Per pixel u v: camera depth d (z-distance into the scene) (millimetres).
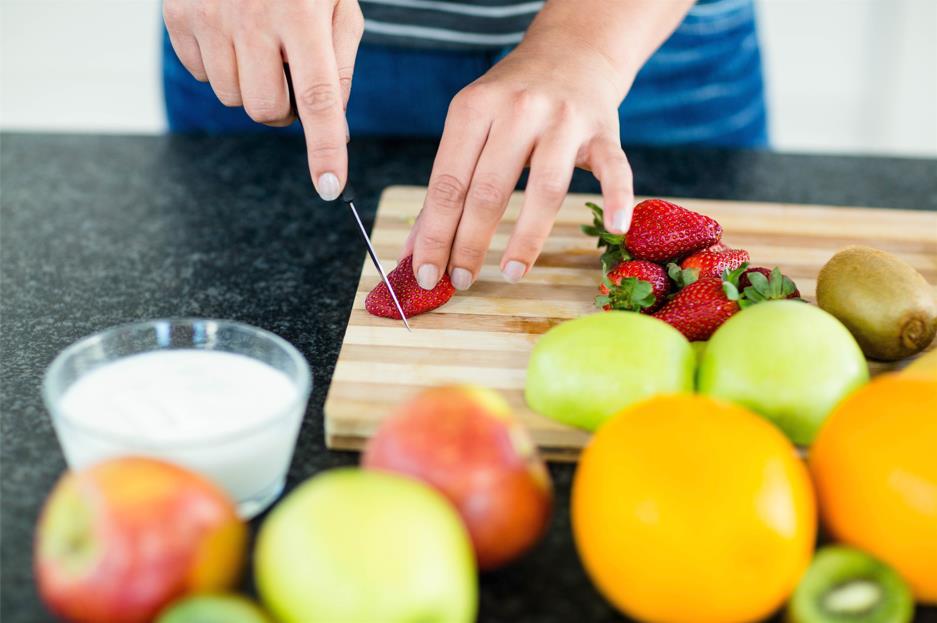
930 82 2736
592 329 783
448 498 571
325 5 932
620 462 566
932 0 2643
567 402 769
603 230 1025
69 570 520
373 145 1488
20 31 2689
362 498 509
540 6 1518
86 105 2781
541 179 940
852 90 2781
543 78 1004
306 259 1140
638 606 572
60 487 547
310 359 918
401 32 1532
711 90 1656
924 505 562
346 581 480
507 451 580
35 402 821
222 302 1027
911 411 588
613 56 1071
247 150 1468
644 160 1451
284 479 732
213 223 1223
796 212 1241
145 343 749
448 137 975
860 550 594
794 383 732
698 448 560
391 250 1129
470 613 530
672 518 542
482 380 859
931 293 892
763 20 2727
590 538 578
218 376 726
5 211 1230
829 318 779
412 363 881
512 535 587
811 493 585
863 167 1461
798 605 562
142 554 512
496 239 1157
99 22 2688
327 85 905
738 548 538
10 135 1477
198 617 488
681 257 1014
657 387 756
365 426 771
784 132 2830
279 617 511
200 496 540
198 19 961
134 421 664
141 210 1252
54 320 971
